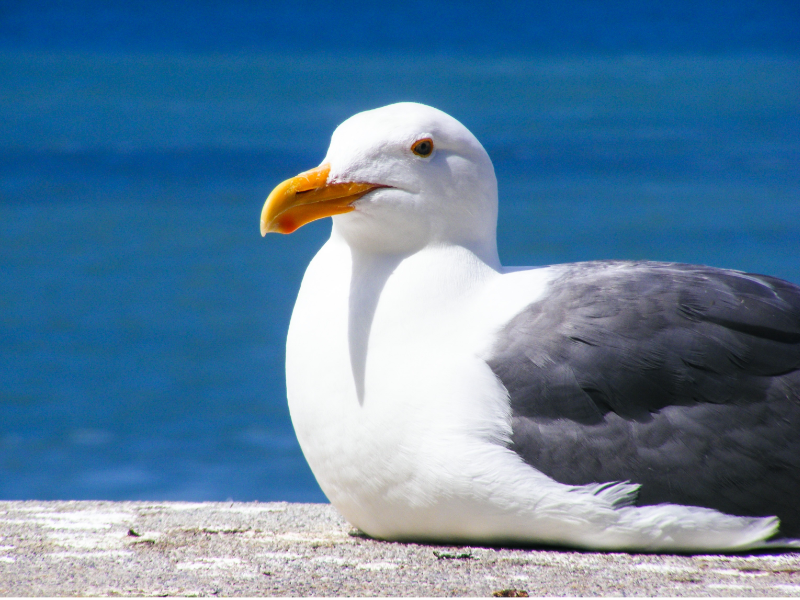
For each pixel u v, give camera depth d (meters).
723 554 5.32
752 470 5.21
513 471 5.13
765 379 5.35
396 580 4.89
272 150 57.16
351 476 5.44
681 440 5.20
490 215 5.77
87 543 5.67
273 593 4.68
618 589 4.71
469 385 5.22
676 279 5.60
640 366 5.23
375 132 5.53
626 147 58.44
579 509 5.14
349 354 5.40
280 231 5.57
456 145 5.59
